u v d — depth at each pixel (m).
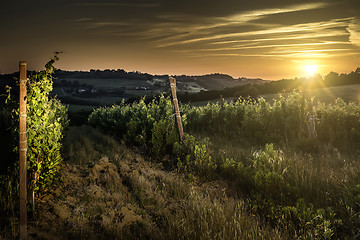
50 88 4.43
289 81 64.25
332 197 4.58
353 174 5.25
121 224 3.89
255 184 5.21
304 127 9.84
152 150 8.21
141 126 9.82
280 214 4.06
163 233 3.75
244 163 6.83
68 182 5.37
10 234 3.43
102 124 15.22
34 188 4.09
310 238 3.36
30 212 3.94
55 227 3.74
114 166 6.66
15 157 5.06
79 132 13.94
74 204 4.46
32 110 4.18
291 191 4.74
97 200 4.68
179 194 5.18
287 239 3.51
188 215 4.09
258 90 66.12
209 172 6.12
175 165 7.13
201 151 6.75
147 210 4.52
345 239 3.41
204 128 12.66
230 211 4.18
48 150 4.30
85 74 172.12
